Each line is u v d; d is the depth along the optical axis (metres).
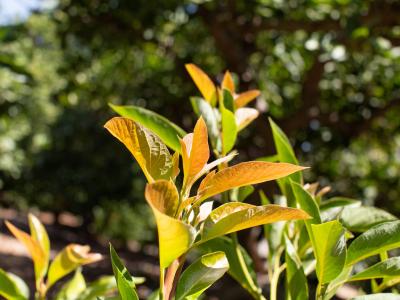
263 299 1.38
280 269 1.39
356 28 3.74
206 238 0.99
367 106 6.06
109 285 1.61
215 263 1.11
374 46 3.79
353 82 6.03
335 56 3.90
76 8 5.62
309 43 4.18
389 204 6.61
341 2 4.30
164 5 5.08
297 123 5.40
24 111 5.97
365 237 1.16
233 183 0.97
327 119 5.74
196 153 0.94
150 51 6.32
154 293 1.54
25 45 9.24
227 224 0.98
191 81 6.10
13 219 14.74
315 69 5.12
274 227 1.46
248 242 5.08
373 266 1.17
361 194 6.61
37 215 16.78
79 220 15.94
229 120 1.34
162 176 0.97
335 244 1.08
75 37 6.21
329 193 6.52
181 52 6.43
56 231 14.21
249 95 1.54
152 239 14.31
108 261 10.41
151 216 14.22
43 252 1.38
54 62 13.50
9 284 1.37
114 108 1.39
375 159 7.03
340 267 1.10
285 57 5.69
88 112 13.21
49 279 1.42
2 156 13.99
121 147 13.16
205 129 0.94
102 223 14.32
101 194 13.58
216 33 5.16
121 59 6.73
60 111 13.67
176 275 1.07
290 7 4.87
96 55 6.66
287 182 1.40
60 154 13.64
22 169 14.39
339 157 6.64
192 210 1.04
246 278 1.38
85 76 6.97
